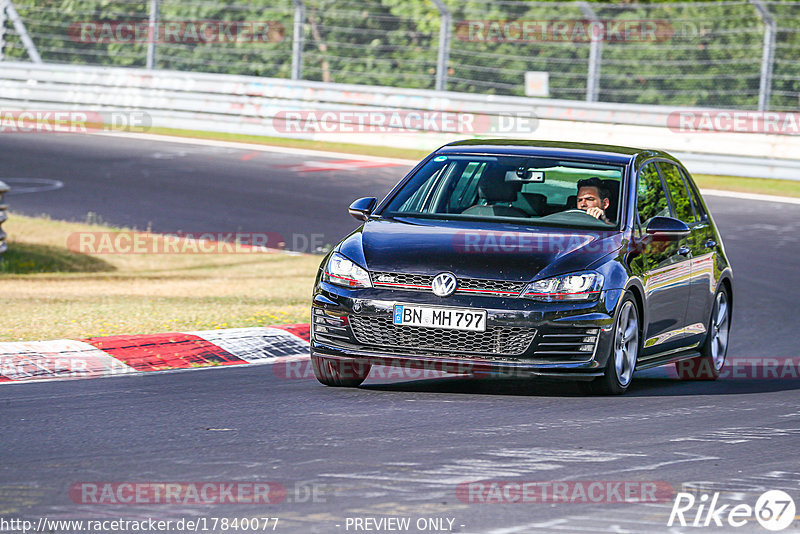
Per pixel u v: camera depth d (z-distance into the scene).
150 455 19.33
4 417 22.36
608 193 27.33
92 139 83.12
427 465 18.88
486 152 28.86
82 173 70.69
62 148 78.81
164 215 60.12
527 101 80.25
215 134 87.69
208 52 99.25
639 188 28.05
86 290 43.00
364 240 26.09
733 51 88.44
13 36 96.50
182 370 28.69
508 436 21.31
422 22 94.19
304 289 43.94
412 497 16.91
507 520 15.86
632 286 25.98
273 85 86.56
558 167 28.14
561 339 24.58
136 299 40.25
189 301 39.81
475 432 21.61
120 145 81.06
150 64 92.56
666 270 27.66
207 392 25.59
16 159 74.50
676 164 31.14
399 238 25.92
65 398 24.56
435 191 28.14
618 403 25.19
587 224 26.67
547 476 18.36
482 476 18.22
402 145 82.75
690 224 30.25
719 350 31.05
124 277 46.72
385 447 20.17
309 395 25.38
